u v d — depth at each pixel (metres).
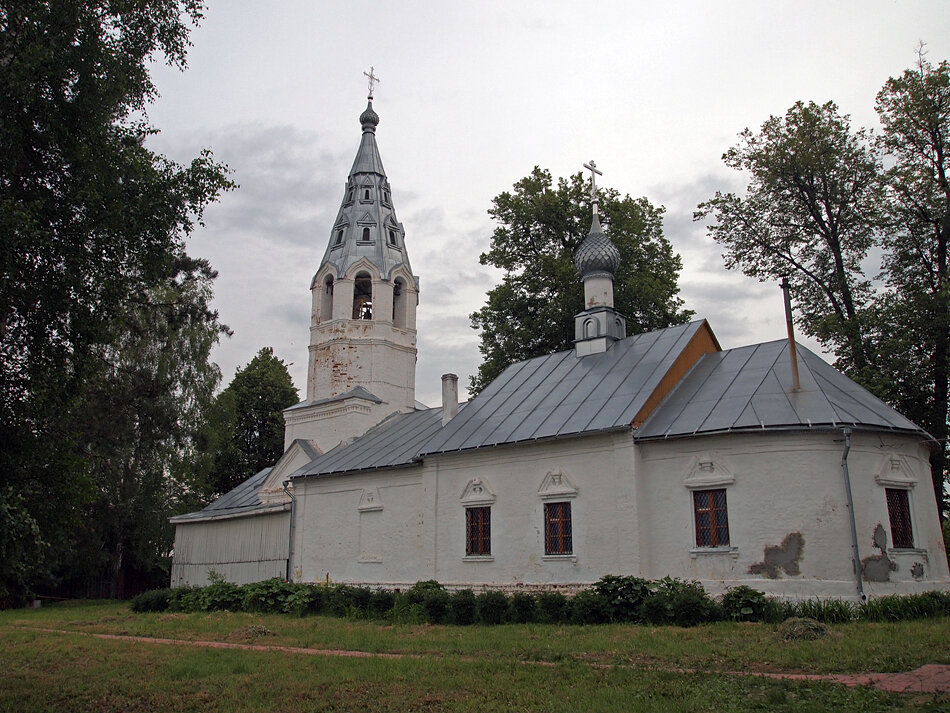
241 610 27.25
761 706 9.61
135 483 41.50
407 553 28.16
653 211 39.69
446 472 26.98
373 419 37.12
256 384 60.00
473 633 17.83
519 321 38.66
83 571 41.62
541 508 24.16
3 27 12.34
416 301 40.75
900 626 15.68
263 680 12.63
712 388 23.47
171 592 29.94
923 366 28.00
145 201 13.69
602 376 26.28
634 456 22.31
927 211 29.59
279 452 59.28
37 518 13.03
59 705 11.63
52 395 13.06
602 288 29.70
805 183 31.38
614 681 11.35
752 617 17.72
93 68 12.97
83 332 12.92
